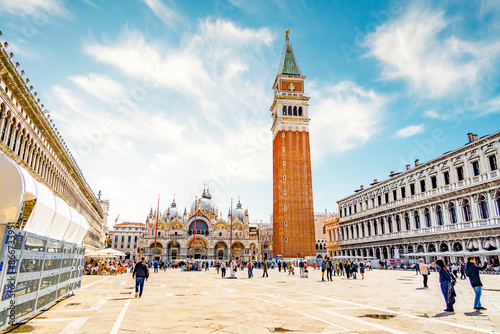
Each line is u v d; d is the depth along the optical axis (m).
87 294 25.19
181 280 45.22
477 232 57.75
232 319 15.41
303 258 111.00
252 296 25.02
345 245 108.31
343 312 17.42
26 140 33.09
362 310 18.08
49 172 42.19
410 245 76.31
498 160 54.56
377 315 16.53
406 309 18.45
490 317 16.00
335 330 13.17
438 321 15.03
